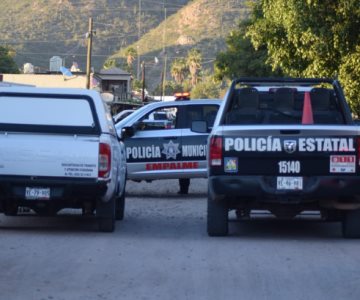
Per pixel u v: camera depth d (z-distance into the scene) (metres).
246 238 11.58
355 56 22.78
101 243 10.98
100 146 11.34
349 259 9.77
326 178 10.56
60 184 11.34
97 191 11.39
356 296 7.82
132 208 16.14
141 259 9.73
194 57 141.38
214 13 183.00
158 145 17.73
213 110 18.00
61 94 11.65
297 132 10.59
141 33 188.88
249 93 11.91
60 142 11.33
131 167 17.70
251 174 10.69
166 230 12.58
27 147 11.33
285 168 10.63
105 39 180.88
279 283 8.38
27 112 11.59
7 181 11.33
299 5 22.17
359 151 10.59
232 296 7.80
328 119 11.83
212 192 10.81
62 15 190.25
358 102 23.62
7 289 8.00
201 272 8.95
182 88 139.88
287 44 25.48
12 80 65.88
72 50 167.75
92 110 11.56
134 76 138.50
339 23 22.20
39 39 172.12
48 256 9.84
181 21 188.75
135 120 17.98
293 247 10.70
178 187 21.30
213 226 11.51
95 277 8.64
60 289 8.04
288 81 12.01
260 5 31.20
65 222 13.66
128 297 7.73
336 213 11.55
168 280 8.52
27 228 12.62
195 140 17.77
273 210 11.23
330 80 11.97
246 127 10.68
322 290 8.07
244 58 49.97
